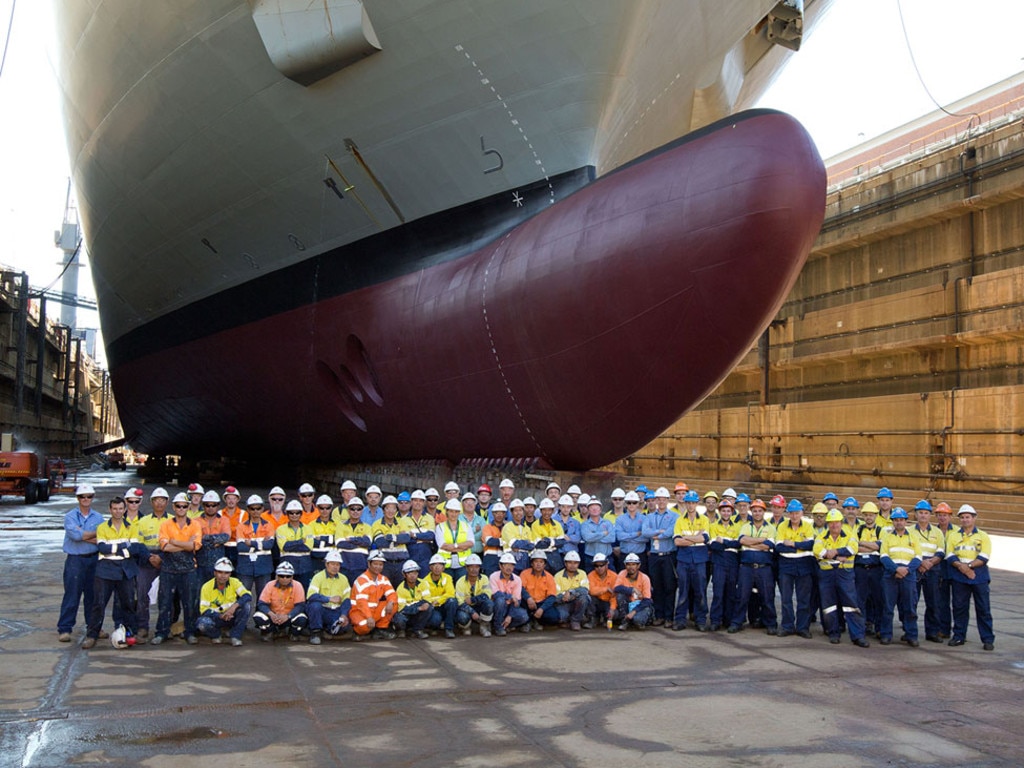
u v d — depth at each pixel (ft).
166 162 56.39
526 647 25.68
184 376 77.15
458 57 43.21
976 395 77.25
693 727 17.87
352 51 43.60
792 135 36.11
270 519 28.35
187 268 64.95
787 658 24.99
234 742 16.33
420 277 51.93
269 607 25.49
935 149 86.33
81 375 238.89
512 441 49.75
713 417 113.50
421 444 57.93
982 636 26.78
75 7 54.03
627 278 38.91
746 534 29.19
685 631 29.04
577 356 42.39
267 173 52.60
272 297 60.70
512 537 29.53
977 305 79.41
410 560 27.37
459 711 18.75
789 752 16.38
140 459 239.09
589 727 17.75
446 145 46.91
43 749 15.66
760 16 47.50
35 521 62.95
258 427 75.56
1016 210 77.61
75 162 69.97
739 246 35.68
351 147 48.65
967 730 17.98
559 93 43.73
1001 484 74.28
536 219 45.37
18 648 24.02
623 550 30.86
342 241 54.49
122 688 19.98
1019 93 97.35
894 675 23.04
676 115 51.78
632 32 41.50
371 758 15.62
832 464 93.71
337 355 58.80
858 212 93.04
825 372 99.30
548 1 40.47
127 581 24.31
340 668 22.48
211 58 48.03
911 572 27.32
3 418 130.93
